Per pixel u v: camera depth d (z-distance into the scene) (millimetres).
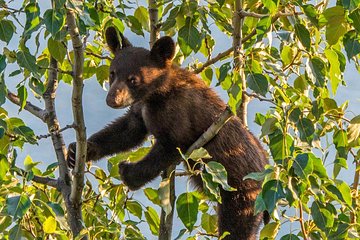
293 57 11320
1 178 9797
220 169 9469
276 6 9547
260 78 9391
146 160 12195
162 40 12383
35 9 9367
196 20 11188
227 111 10531
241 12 10570
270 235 9508
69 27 9273
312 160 8719
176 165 12312
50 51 10711
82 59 9492
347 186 9164
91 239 10734
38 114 11922
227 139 12445
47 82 12359
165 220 10438
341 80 10516
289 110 9273
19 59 9625
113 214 11633
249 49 10734
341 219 9562
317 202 9008
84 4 9727
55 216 9555
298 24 9922
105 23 12516
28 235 10617
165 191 9859
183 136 12188
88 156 12688
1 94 9523
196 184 12602
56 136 11688
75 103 9727
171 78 12344
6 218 9852
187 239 10148
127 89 12086
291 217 9328
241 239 12781
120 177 12234
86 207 11789
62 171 11430
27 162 9953
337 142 10680
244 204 12711
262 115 10727
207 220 12820
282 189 8531
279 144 8891
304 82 11062
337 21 9711
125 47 12703
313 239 9523
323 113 10508
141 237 10820
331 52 10219
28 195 9617
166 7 12094
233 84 9297
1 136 9680
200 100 12336
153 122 12273
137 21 12234
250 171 12609
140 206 11898
